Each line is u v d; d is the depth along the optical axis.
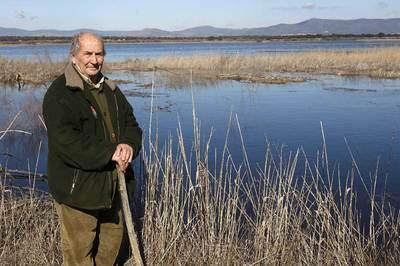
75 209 3.79
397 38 175.62
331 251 5.00
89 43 3.58
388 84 23.42
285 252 5.01
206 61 33.28
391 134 11.99
